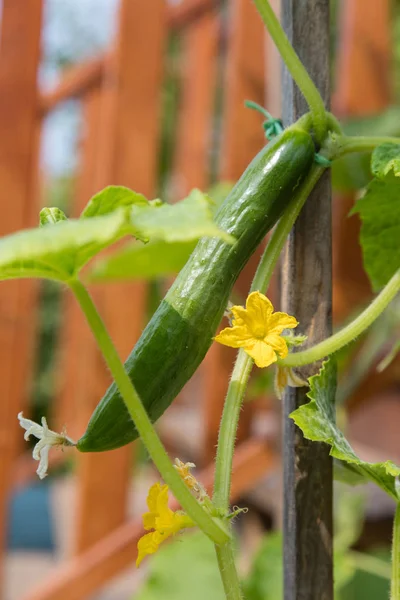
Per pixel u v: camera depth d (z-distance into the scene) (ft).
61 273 1.98
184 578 4.56
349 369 5.02
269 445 5.50
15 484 7.59
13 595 8.75
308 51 2.45
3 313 5.05
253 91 5.79
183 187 7.76
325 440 2.23
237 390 2.24
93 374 5.81
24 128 5.01
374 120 4.76
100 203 2.10
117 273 4.05
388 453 7.45
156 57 5.26
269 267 2.33
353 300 5.46
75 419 7.38
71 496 12.39
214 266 2.20
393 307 4.59
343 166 3.74
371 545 5.79
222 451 2.20
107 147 5.45
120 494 5.32
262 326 2.12
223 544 2.11
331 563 2.41
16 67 4.98
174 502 4.77
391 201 2.64
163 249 3.57
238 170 5.78
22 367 5.14
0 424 5.05
